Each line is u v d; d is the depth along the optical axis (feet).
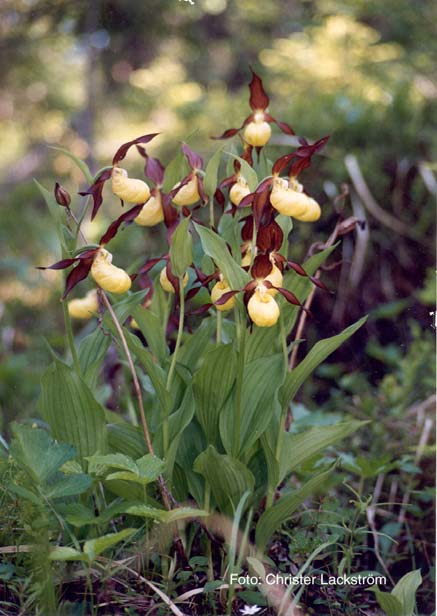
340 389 5.05
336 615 3.22
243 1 8.87
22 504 3.13
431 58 6.94
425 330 5.15
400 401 4.43
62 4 7.75
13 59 8.29
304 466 3.64
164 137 7.22
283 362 3.22
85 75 8.93
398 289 5.35
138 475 2.99
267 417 3.18
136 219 3.22
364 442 4.27
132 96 8.98
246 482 3.19
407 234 5.42
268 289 3.05
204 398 3.23
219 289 3.14
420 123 5.79
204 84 9.20
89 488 3.23
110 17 7.86
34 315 6.26
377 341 5.22
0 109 9.27
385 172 5.59
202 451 3.34
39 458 3.03
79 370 3.19
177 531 3.26
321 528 3.42
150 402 4.03
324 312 5.29
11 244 7.28
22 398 4.83
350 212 5.44
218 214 5.44
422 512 3.82
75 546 3.09
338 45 7.14
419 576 3.19
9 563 3.16
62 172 9.06
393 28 7.08
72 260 3.05
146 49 8.45
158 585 3.21
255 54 9.27
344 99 6.02
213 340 4.27
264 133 3.28
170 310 3.66
